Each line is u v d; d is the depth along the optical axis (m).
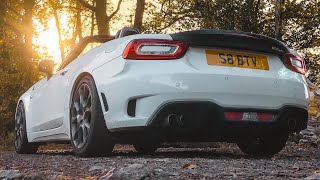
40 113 6.22
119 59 4.34
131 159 4.14
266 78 4.38
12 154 6.54
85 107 4.77
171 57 4.18
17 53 12.38
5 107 11.30
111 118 4.35
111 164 3.69
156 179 2.58
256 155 5.32
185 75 4.09
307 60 14.29
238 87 4.22
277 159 4.56
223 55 4.32
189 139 4.51
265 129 4.39
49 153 6.69
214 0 14.28
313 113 11.31
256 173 2.90
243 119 4.24
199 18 14.91
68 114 5.17
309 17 14.09
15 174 2.55
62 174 3.08
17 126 7.15
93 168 3.34
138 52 4.23
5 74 11.45
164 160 3.89
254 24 13.54
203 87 4.11
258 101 4.31
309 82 13.84
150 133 4.25
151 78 4.12
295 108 4.52
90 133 4.55
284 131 4.57
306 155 5.49
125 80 4.22
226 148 8.13
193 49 4.24
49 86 5.95
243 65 4.36
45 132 6.04
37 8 26.31
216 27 13.93
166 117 4.09
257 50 4.45
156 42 4.22
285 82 4.48
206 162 3.70
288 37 14.27
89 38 5.59
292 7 13.85
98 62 4.66
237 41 4.34
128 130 4.25
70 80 5.19
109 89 4.36
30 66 12.23
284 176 2.78
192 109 4.10
